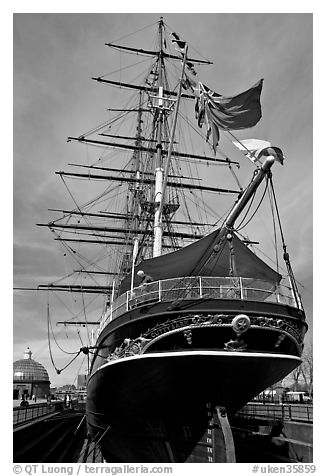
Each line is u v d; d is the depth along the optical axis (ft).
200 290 43.91
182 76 58.90
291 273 46.50
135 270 52.54
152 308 45.09
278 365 46.34
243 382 46.34
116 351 50.42
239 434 69.05
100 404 60.34
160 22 109.09
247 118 46.47
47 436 79.77
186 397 47.01
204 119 51.01
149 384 47.11
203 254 48.70
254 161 44.27
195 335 43.39
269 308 44.16
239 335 42.70
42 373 176.65
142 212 115.65
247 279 46.60
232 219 45.42
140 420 52.24
